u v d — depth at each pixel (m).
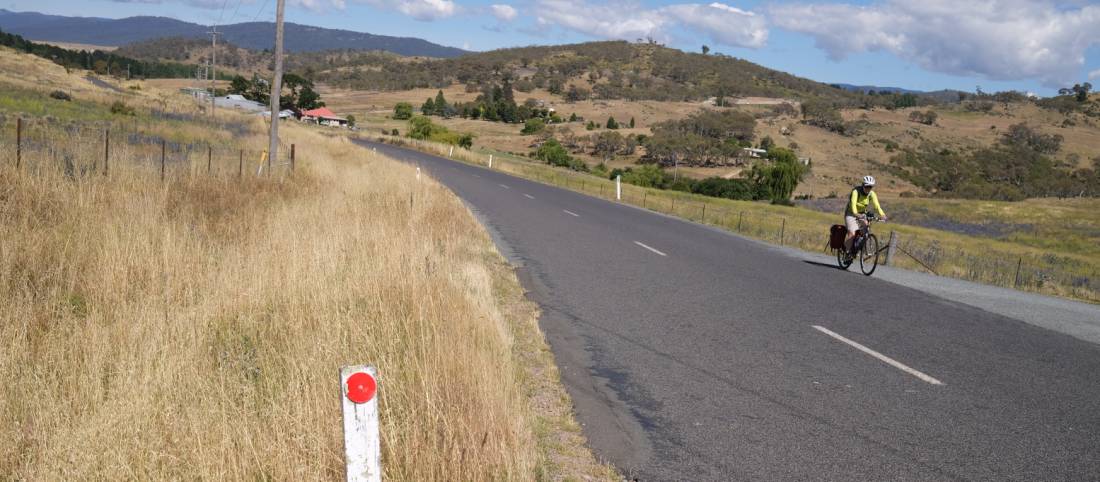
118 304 6.92
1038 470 4.63
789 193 98.31
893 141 183.12
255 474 3.98
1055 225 60.59
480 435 4.32
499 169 51.94
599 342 7.65
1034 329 8.91
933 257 18.61
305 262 8.31
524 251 14.22
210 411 4.52
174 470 4.00
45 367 5.21
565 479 4.32
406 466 3.98
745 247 16.81
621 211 25.73
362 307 7.01
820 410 5.67
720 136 171.12
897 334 8.29
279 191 16.23
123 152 15.30
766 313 9.23
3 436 4.33
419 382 5.11
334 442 4.25
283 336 6.16
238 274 7.87
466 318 6.78
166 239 8.70
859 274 13.26
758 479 4.44
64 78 93.81
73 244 8.53
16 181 10.27
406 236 11.11
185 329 6.07
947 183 145.50
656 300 9.91
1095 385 6.54
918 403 5.86
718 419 5.46
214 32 72.94
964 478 4.50
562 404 5.71
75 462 3.99
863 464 4.67
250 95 146.25
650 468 4.58
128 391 4.71
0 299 6.66
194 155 20.95
